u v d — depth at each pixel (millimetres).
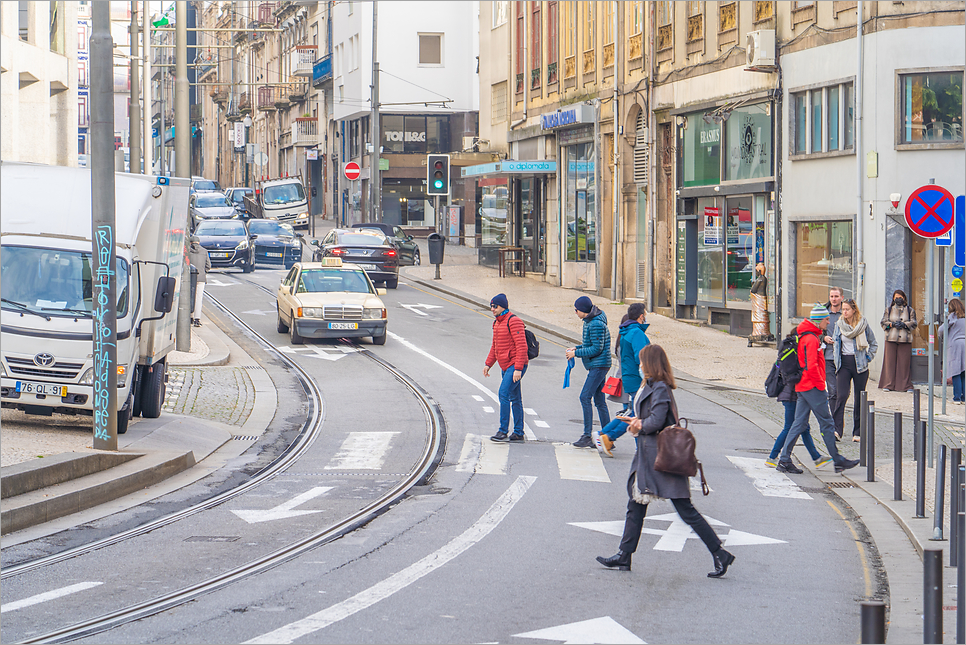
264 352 24375
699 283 30516
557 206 39656
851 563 9766
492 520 10930
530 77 42844
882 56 22578
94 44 13422
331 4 68000
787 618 7977
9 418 15664
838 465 14062
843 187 23703
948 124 22250
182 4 25422
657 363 9250
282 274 41875
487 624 7609
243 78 93562
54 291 14875
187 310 23094
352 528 10562
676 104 31250
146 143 37906
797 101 25500
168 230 16219
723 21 28672
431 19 61656
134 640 7180
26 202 15492
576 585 8719
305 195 62906
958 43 22078
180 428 15758
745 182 27500
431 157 35906
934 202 14508
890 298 22453
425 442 15461
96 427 13344
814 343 14031
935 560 6340
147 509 11453
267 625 7523
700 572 9273
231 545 9875
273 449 15188
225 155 101875
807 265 25234
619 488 12734
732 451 15383
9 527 10336
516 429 15570
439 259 40562
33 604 8008
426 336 27094
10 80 32188
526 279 41469
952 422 18094
